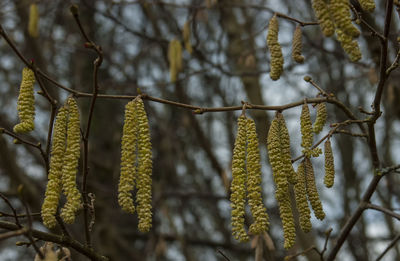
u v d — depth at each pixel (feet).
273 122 8.76
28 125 8.16
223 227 32.53
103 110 32.76
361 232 25.52
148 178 8.22
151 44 23.70
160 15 25.04
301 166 9.21
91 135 32.04
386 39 9.19
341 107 9.92
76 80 29.04
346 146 27.61
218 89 25.55
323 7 7.50
